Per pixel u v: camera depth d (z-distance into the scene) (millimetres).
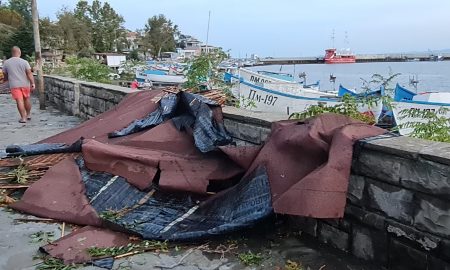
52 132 9859
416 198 3443
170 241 4242
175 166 5129
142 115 7070
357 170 3879
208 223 4383
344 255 4031
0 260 3953
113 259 3953
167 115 6484
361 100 7504
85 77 16797
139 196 4965
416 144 3623
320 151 4070
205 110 5852
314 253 4082
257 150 4785
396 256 3639
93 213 4660
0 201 5172
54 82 14633
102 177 5285
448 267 3273
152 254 4062
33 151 6645
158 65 41188
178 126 6023
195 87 8688
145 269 3816
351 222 3982
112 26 100438
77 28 74500
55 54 63312
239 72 20422
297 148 4270
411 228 3500
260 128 5219
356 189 3906
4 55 58344
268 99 14750
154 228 4402
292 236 4422
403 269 3594
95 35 93250
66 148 6582
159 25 113688
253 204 4246
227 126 5762
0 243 4266
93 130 7113
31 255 4047
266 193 4250
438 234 3316
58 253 4051
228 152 4922
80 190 5105
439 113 9289
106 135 6695
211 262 3939
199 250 4137
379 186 3711
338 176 3764
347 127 4027
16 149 6723
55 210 4871
